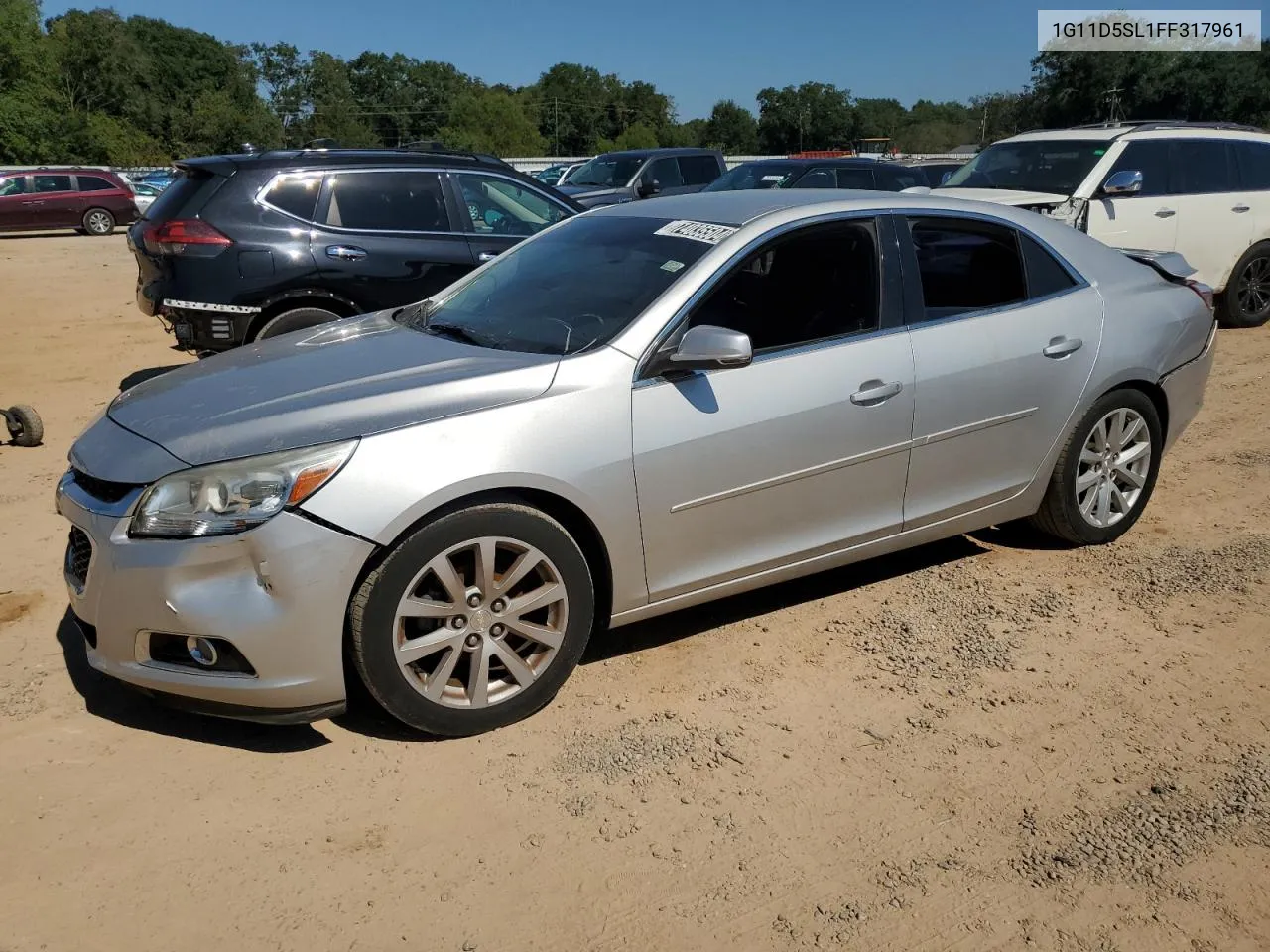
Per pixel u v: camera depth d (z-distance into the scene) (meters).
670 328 3.59
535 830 2.91
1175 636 4.06
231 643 2.99
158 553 2.99
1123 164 9.63
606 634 4.11
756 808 3.02
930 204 4.27
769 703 3.60
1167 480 5.90
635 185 16.61
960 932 2.56
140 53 85.06
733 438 3.63
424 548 3.12
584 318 3.73
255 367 3.70
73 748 3.27
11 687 3.62
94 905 2.60
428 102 123.56
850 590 4.51
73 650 3.90
